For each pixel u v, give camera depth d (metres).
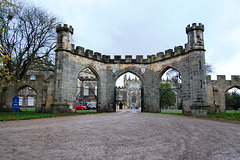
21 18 23.30
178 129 9.43
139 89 78.44
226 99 41.69
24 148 5.43
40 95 23.36
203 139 7.05
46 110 22.25
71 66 22.77
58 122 12.06
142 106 27.20
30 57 24.16
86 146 5.74
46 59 29.02
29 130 8.55
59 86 21.05
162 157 4.76
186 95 22.23
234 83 25.44
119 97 74.56
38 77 23.80
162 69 25.95
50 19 25.36
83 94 54.44
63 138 6.82
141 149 5.49
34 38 24.06
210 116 18.39
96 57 26.30
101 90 26.62
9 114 18.58
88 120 13.41
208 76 24.50
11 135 7.31
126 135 7.56
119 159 4.56
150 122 12.30
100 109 26.12
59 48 21.72
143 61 27.91
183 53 22.83
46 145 5.79
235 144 6.29
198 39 21.05
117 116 17.61
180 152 5.22
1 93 23.95
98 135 7.46
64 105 21.02
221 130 9.35
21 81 24.06
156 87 26.48
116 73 27.62
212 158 4.73
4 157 4.59
